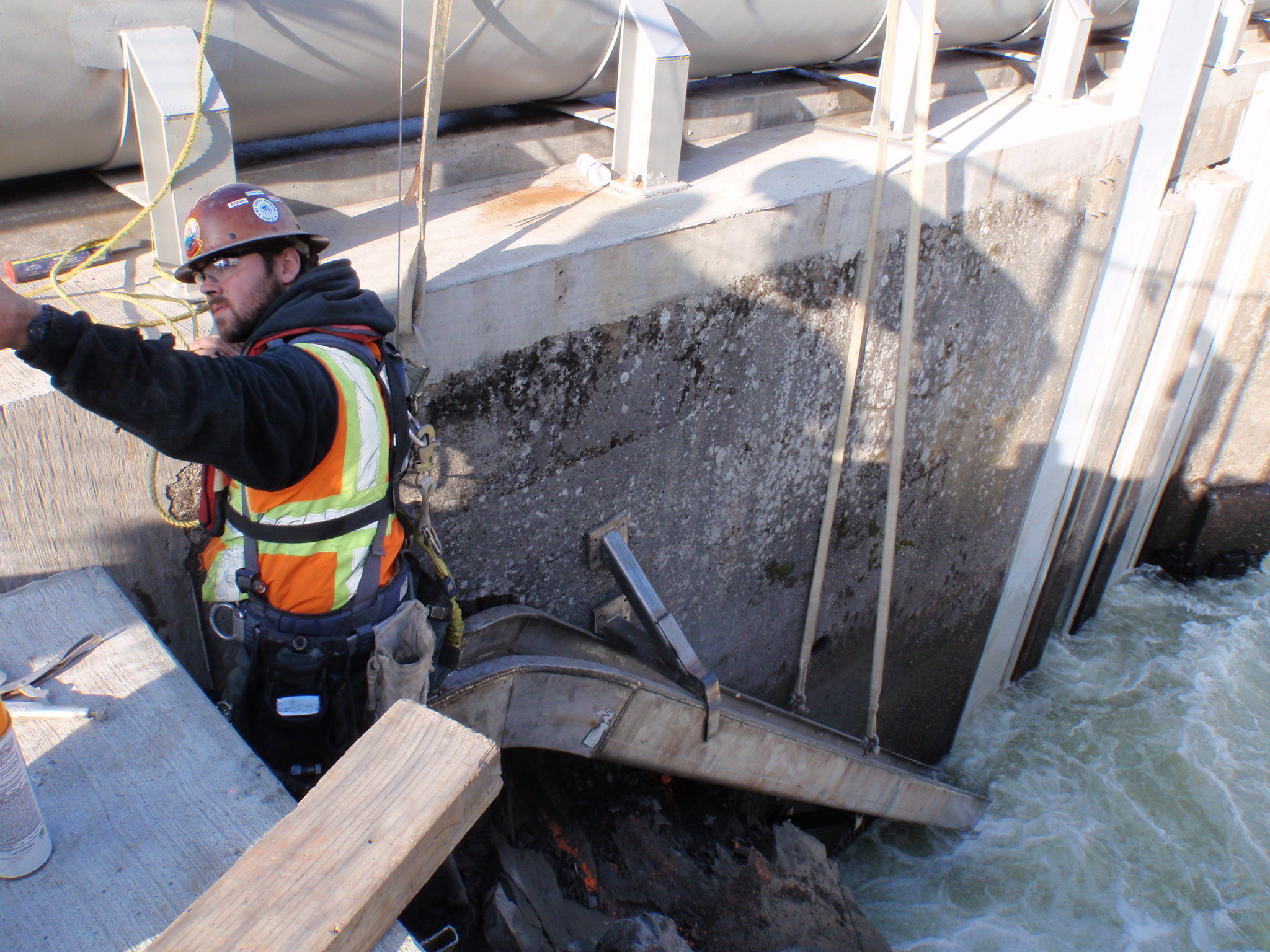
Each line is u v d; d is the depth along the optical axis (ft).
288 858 4.49
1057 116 19.36
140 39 8.35
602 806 14.80
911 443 18.71
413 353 9.40
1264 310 31.99
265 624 6.39
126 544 8.33
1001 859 23.89
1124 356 24.57
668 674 13.28
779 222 12.98
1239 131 27.94
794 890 14.87
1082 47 19.77
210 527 6.39
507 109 14.19
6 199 9.46
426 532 7.38
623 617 14.16
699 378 13.24
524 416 11.14
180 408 4.33
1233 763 27.84
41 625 7.15
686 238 11.80
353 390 5.79
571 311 10.95
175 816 5.58
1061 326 21.45
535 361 10.89
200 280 6.73
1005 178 16.98
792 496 16.37
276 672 6.42
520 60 11.81
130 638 7.06
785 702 19.76
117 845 5.38
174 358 4.38
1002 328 19.44
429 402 10.00
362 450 5.91
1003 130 17.95
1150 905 22.89
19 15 7.68
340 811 4.71
